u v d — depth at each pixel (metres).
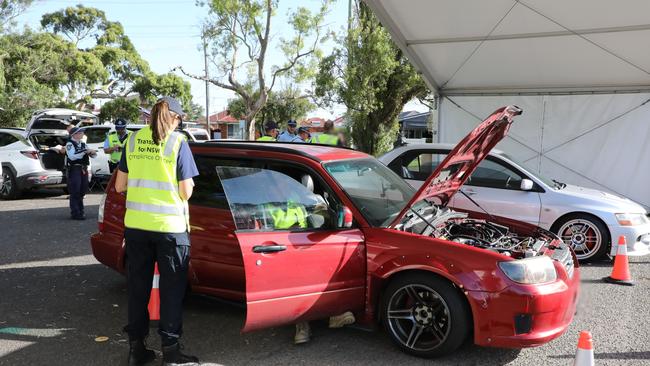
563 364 3.91
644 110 10.64
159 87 44.66
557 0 8.34
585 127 11.14
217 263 4.44
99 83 39.66
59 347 4.11
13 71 30.45
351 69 18.55
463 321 3.75
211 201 4.57
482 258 3.71
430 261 3.79
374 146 20.41
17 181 12.37
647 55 9.59
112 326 4.57
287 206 4.17
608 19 8.72
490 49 10.41
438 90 12.23
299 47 29.06
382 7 9.50
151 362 3.84
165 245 3.58
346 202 4.17
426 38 10.33
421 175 7.84
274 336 4.41
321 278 3.86
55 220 9.66
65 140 13.82
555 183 7.66
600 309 5.20
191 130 15.71
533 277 3.68
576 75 10.83
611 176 11.02
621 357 4.07
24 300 5.20
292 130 9.48
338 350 4.13
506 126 4.76
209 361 3.91
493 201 7.35
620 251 6.16
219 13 28.02
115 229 5.08
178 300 3.66
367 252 4.07
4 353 3.99
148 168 3.59
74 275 6.09
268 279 3.62
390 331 4.07
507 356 4.04
